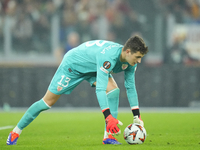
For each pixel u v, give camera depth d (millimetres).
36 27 50469
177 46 51281
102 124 27328
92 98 46219
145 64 49938
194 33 51875
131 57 14133
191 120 29891
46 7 51438
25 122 15719
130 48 13953
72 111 42375
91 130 23344
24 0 51531
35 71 46625
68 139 18250
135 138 15062
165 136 19281
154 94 46500
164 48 51375
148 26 51906
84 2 52875
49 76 46594
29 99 46656
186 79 46625
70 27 50906
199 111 42062
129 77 15992
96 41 15750
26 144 16062
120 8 52688
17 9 50844
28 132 22094
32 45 50469
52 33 50594
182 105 46719
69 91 16391
